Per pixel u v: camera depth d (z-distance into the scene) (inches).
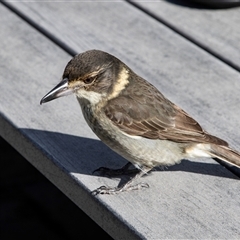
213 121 363.3
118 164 344.2
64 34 432.1
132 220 300.4
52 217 473.7
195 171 335.3
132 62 408.2
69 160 339.3
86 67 351.3
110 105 351.3
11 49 420.2
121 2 465.7
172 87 388.2
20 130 356.2
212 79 393.4
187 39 429.7
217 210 305.6
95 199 316.5
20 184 498.9
